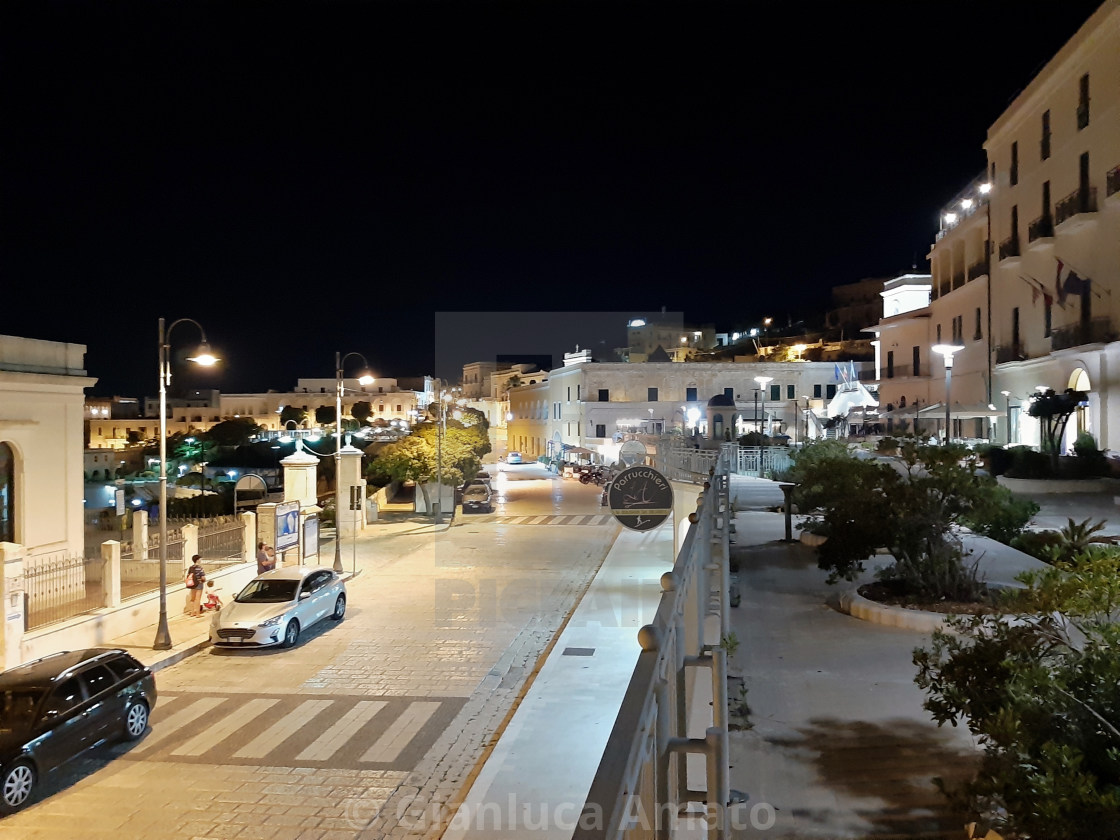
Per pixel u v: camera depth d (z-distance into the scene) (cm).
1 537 1841
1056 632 508
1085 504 1845
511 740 1088
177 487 4809
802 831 462
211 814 939
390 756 1102
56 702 1038
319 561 2722
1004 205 3309
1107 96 2481
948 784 513
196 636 1731
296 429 8800
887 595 973
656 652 307
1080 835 365
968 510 965
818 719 622
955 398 3800
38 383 1930
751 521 1775
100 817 937
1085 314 2614
